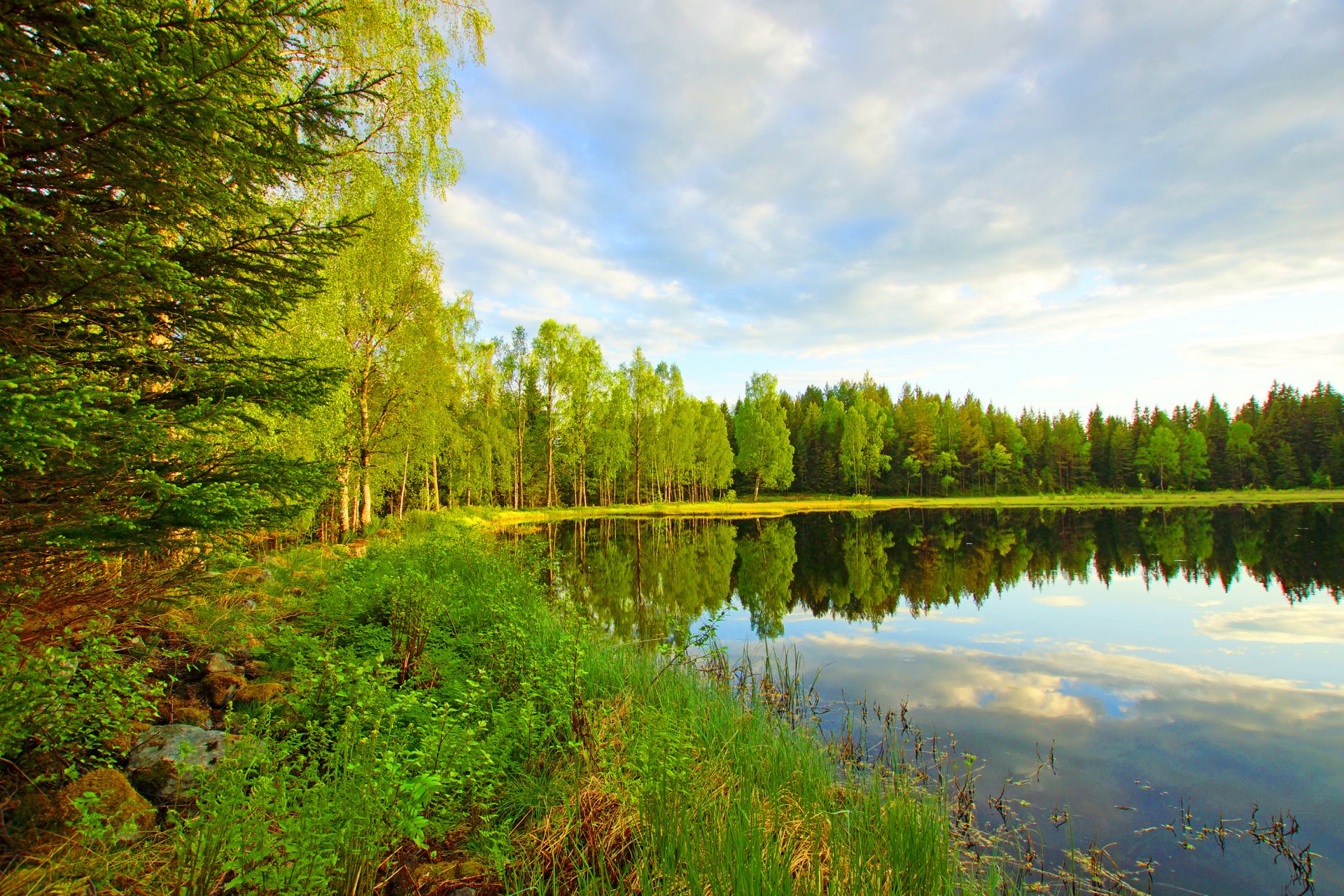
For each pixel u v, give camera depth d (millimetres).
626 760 3695
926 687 7684
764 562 19500
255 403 3611
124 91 2402
